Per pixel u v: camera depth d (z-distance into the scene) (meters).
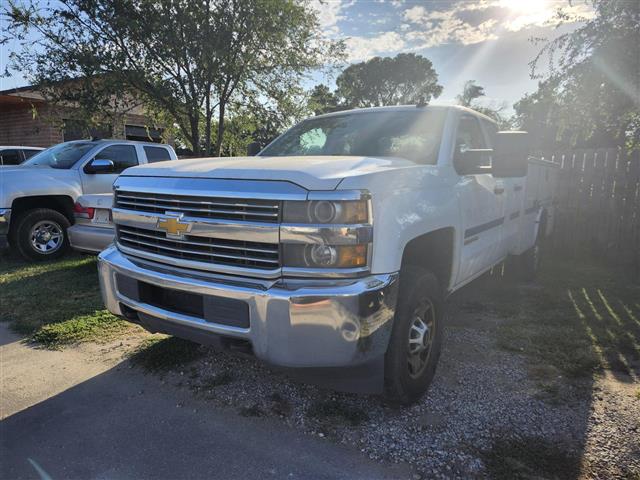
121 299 3.19
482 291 5.68
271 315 2.42
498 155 3.33
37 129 12.03
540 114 7.09
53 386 3.33
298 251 2.42
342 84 32.22
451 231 3.43
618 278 6.33
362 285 2.39
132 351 3.89
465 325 4.48
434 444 2.63
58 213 7.32
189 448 2.62
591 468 2.43
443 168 3.37
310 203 2.39
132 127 15.82
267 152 4.31
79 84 9.28
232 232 2.55
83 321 4.54
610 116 6.62
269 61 10.19
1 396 3.20
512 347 3.93
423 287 2.94
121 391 3.26
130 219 3.11
